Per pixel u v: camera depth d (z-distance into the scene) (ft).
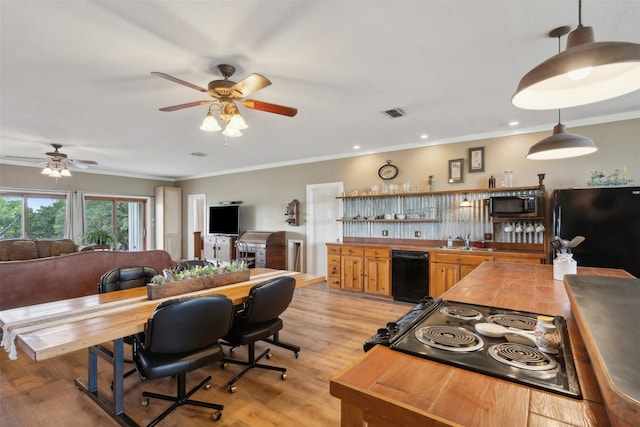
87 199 24.62
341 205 19.39
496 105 10.96
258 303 7.66
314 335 11.21
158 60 7.69
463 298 5.58
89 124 12.82
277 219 22.57
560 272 7.11
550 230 13.25
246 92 7.65
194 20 6.19
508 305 5.13
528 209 12.87
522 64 8.04
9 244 18.48
